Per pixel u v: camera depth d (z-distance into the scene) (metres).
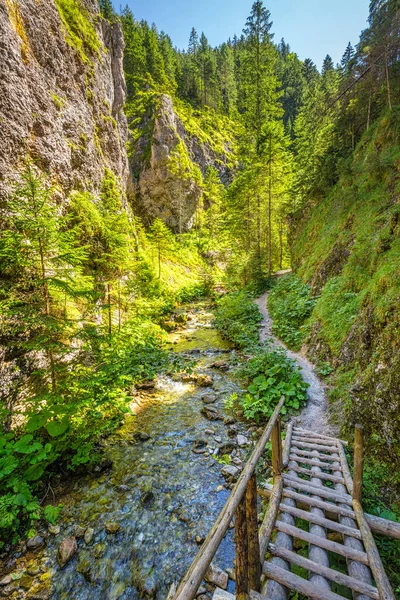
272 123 23.22
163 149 39.59
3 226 7.94
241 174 27.16
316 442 5.73
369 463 4.79
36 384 7.27
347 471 4.57
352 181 16.17
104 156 18.86
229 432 7.15
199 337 15.78
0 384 6.50
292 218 24.39
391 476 4.32
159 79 52.34
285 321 13.72
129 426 7.56
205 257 39.66
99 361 9.25
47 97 11.83
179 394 9.34
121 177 21.33
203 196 48.38
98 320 12.35
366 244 10.73
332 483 4.57
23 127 10.00
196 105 61.50
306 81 59.88
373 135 16.70
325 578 2.84
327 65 44.22
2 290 6.46
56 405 5.96
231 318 16.78
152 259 25.89
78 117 14.50
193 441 6.91
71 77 14.34
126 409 7.45
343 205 15.67
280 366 8.80
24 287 7.32
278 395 7.86
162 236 26.19
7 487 4.91
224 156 55.75
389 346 5.53
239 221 28.14
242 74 35.06
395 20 15.70
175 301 24.14
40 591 3.81
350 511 3.73
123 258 11.63
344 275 11.11
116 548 4.38
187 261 34.88
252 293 21.52
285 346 12.14
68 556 4.21
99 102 18.81
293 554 3.07
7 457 4.96
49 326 5.99
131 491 5.45
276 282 22.25
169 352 12.65
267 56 32.75
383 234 9.34
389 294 6.39
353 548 3.17
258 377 8.91
